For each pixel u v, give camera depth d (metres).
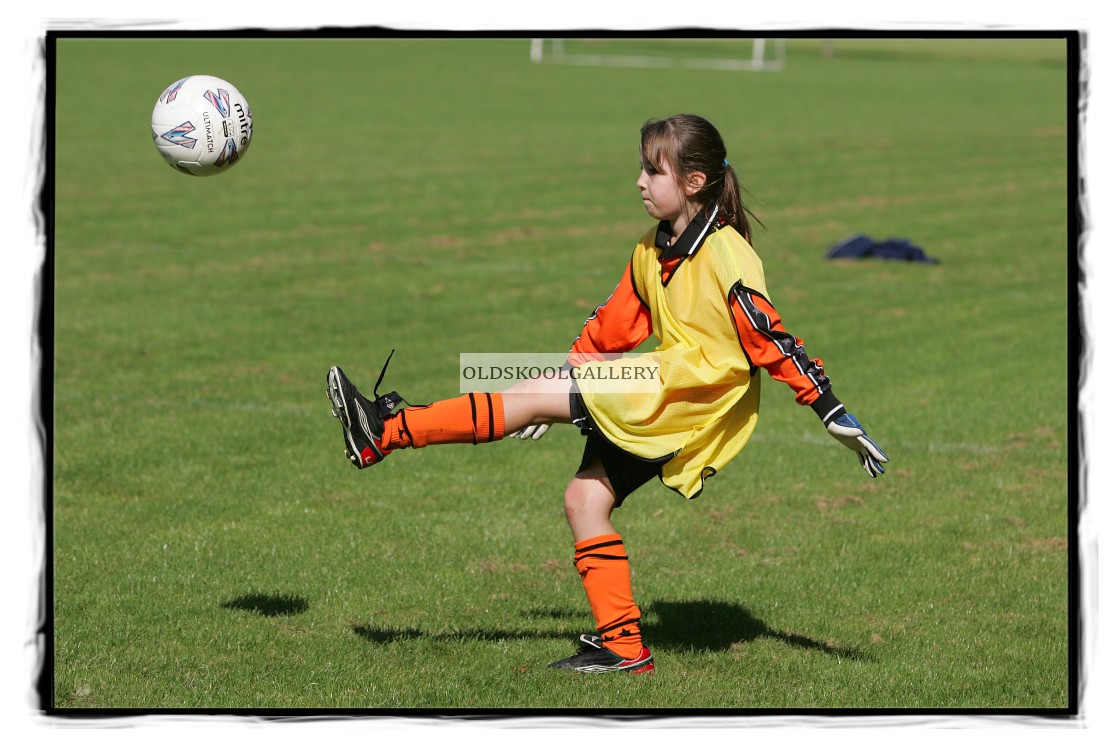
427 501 27.16
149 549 23.95
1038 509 27.09
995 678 18.89
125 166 83.06
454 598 21.88
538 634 20.36
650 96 131.12
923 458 30.91
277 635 20.11
